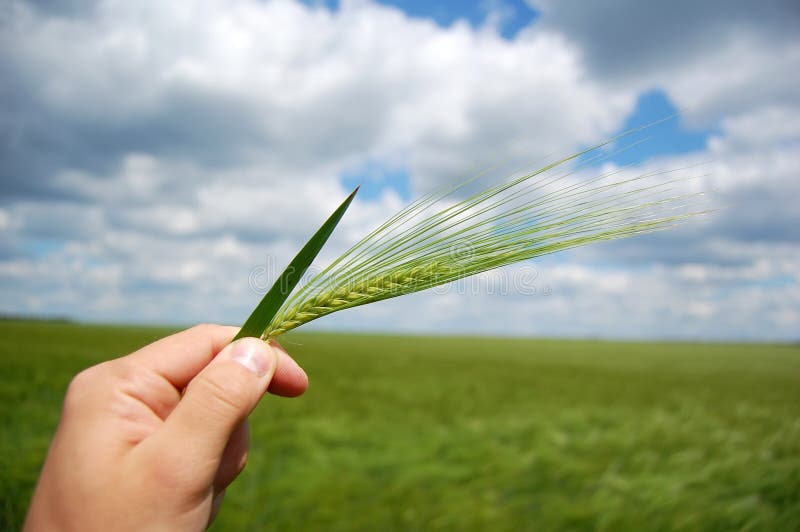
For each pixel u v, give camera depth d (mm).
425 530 4746
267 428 7871
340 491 5203
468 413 11578
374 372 23516
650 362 39656
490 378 22719
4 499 4109
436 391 16656
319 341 59469
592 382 22359
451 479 5918
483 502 5266
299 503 4941
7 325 47344
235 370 1747
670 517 5086
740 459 6941
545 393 17172
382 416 10656
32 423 7242
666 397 17609
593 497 5414
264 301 1801
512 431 8547
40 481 1693
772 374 30344
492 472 6160
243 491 5234
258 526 4539
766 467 6496
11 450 5273
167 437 1680
